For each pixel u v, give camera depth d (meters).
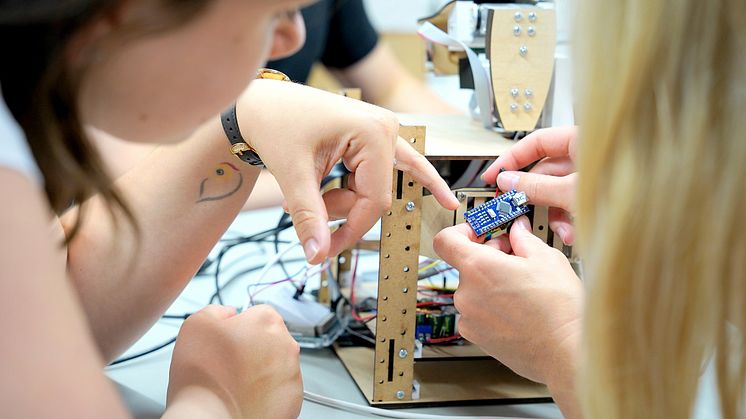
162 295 0.80
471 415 0.82
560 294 0.68
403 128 0.81
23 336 0.41
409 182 0.80
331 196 0.77
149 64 0.44
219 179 0.79
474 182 1.00
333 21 1.99
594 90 0.43
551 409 0.84
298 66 1.83
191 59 0.45
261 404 0.66
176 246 0.79
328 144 0.73
